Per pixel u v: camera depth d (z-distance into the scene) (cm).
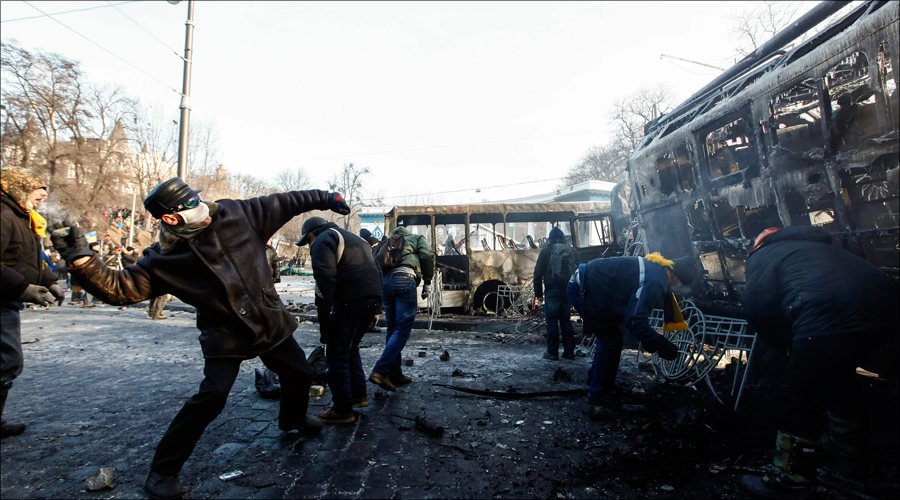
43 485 234
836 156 302
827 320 231
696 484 245
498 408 370
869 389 361
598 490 238
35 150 3173
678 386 423
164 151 3675
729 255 434
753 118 371
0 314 282
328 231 337
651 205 555
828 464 268
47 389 414
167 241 226
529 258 981
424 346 655
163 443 227
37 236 296
